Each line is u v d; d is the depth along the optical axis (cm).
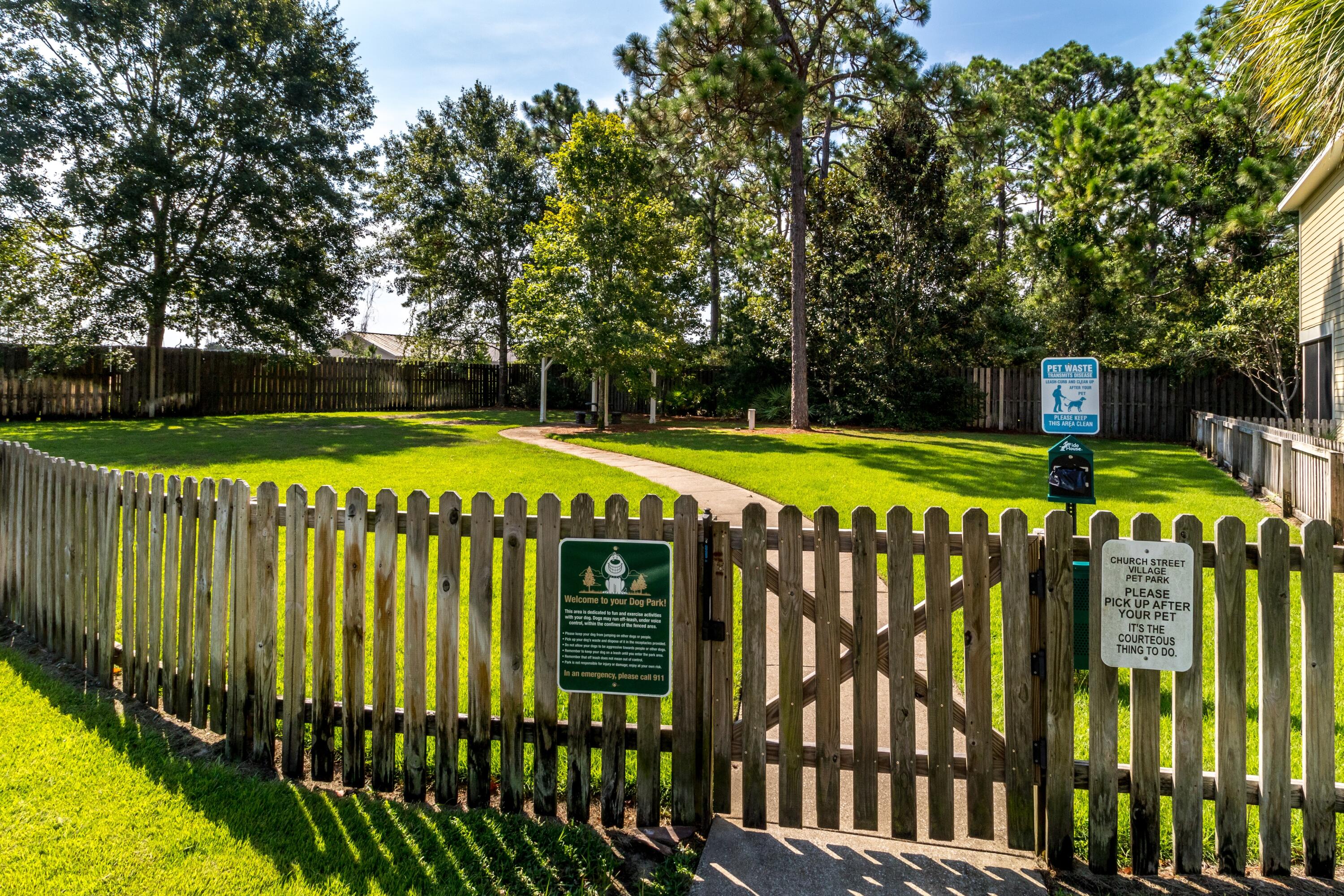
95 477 461
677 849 305
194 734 399
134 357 2423
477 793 337
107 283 2353
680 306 2733
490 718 341
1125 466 1409
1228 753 279
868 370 2289
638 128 1939
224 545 386
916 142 2180
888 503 956
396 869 289
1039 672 293
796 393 2077
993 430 2381
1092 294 2330
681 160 2048
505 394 3484
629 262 2108
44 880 278
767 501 982
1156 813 283
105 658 453
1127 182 2344
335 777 368
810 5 2031
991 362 2531
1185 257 2419
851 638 309
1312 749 277
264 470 1214
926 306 2328
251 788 346
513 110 3362
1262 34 613
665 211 2136
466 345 3359
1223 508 946
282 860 293
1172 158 2455
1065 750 288
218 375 2639
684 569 315
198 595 398
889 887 276
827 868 288
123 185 2223
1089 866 289
